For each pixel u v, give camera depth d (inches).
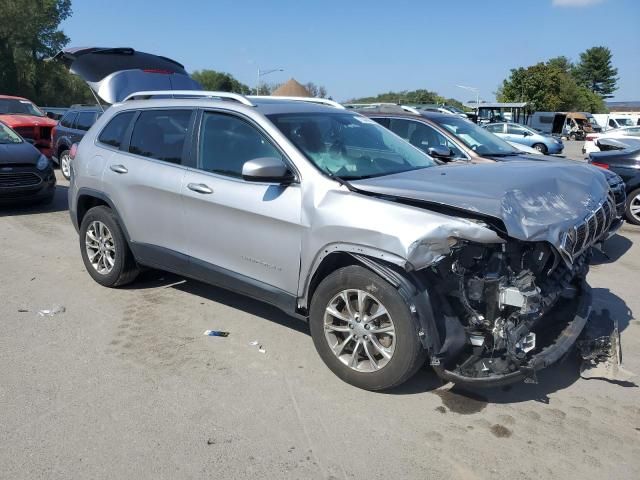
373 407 139.2
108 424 130.4
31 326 183.8
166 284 225.3
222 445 123.5
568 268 136.5
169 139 191.3
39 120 621.3
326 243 144.0
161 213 189.6
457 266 129.1
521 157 311.7
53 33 2272.4
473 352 135.0
